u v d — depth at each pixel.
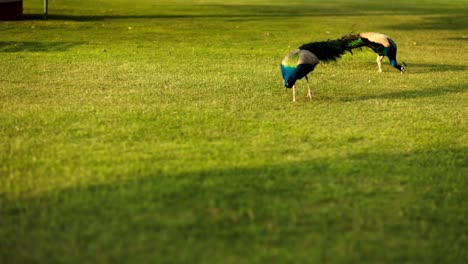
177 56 30.12
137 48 32.50
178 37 37.88
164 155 14.66
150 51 31.58
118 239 10.34
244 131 16.97
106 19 47.25
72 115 18.23
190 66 27.25
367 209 11.88
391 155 15.19
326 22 49.31
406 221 11.45
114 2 64.38
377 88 23.59
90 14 50.72
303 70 20.48
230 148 15.34
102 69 25.98
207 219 11.16
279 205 11.85
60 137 15.98
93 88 22.23
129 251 9.95
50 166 13.74
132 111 18.84
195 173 13.44
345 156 14.95
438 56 32.41
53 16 47.44
